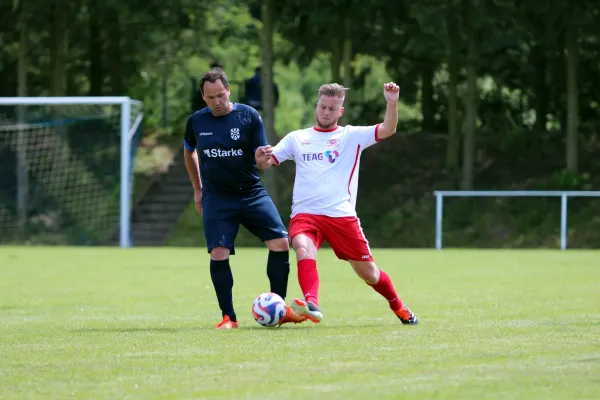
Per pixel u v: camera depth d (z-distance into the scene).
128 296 28.58
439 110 88.19
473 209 75.50
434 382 11.80
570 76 74.62
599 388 11.29
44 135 78.25
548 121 87.94
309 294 18.70
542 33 71.44
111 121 81.56
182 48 86.62
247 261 46.62
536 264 44.84
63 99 63.75
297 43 76.19
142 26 77.19
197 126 20.14
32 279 35.66
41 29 74.75
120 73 82.31
